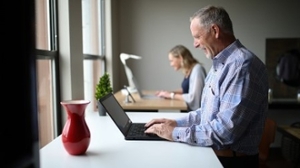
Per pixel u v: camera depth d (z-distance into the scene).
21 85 0.58
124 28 4.21
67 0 1.97
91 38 3.21
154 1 4.15
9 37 0.55
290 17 4.02
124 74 4.26
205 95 1.46
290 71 3.98
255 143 1.33
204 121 1.41
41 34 1.86
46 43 1.93
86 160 1.08
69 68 2.02
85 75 2.93
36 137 0.63
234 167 1.32
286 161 3.53
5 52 0.54
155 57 4.21
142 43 4.21
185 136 1.27
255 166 1.35
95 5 3.40
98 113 2.02
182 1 4.12
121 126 1.44
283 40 4.02
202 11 1.39
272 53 4.04
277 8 4.03
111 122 1.75
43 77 1.86
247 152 1.32
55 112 2.01
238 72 1.24
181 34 4.16
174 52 3.02
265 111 1.33
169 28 4.17
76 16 2.14
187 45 4.17
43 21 1.88
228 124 1.20
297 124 3.30
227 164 1.32
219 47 1.37
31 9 0.60
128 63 4.23
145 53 4.22
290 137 2.96
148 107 2.43
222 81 1.32
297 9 4.00
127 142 1.31
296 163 2.89
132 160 1.08
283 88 4.00
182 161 1.07
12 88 0.56
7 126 0.55
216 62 1.39
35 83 0.62
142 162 1.05
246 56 1.28
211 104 1.36
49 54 1.86
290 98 3.98
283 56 4.02
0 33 0.53
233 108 1.21
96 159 1.09
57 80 2.01
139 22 4.19
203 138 1.23
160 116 1.95
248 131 1.30
